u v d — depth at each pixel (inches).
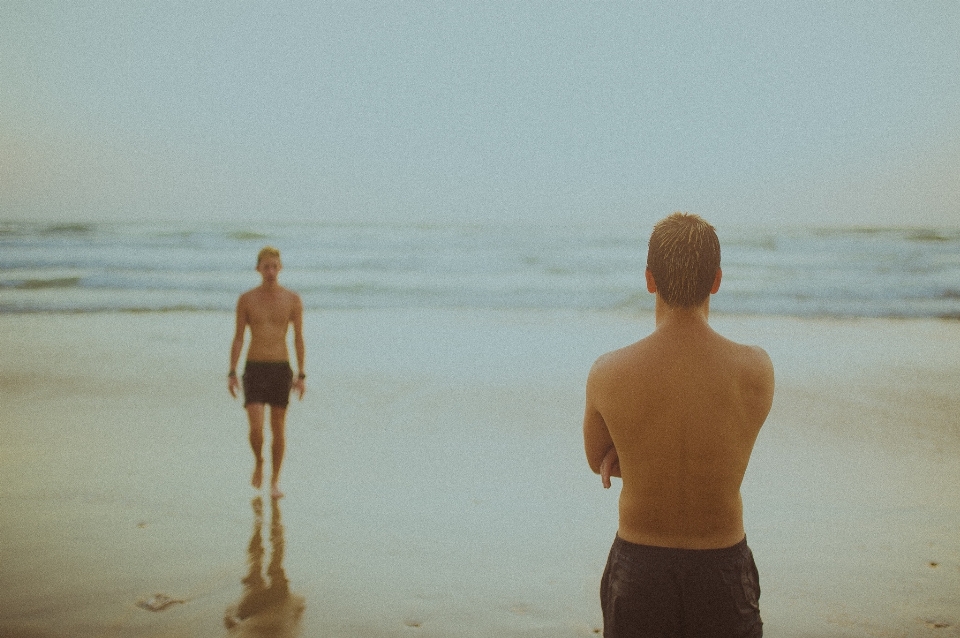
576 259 973.8
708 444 62.4
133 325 467.2
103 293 629.9
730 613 61.6
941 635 114.1
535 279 783.7
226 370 329.1
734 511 63.7
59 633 113.7
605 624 67.3
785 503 174.2
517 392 290.7
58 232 1192.8
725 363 63.8
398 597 127.6
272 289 188.9
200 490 184.4
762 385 64.5
